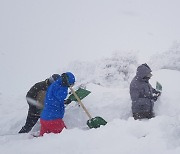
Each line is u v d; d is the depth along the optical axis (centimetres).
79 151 384
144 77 568
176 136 382
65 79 539
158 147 356
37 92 616
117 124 444
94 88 679
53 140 436
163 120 423
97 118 546
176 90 614
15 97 821
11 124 659
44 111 551
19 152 416
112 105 621
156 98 586
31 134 594
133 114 574
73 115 616
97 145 393
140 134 410
